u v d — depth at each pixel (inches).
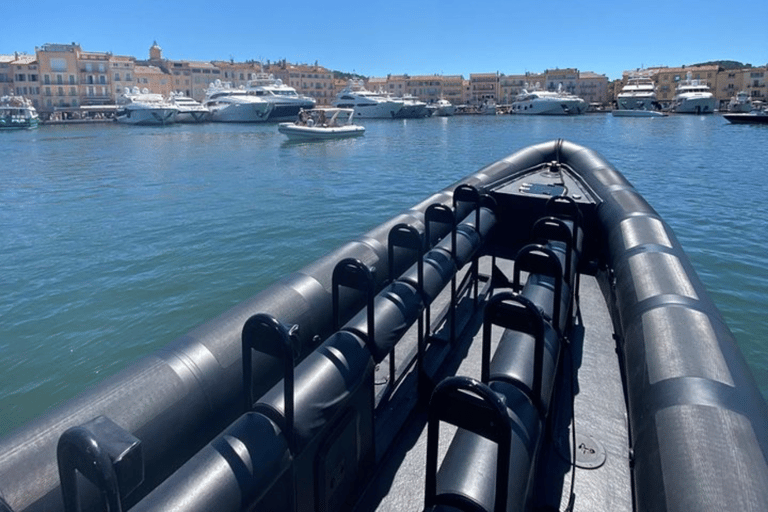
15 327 320.5
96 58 3484.3
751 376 94.3
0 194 768.9
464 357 143.4
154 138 1934.1
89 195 760.3
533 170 267.1
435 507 66.3
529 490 77.9
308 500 81.4
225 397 94.3
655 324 110.3
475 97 4854.8
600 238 194.4
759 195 716.7
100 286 385.4
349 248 144.4
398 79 4778.5
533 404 85.5
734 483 68.6
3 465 69.5
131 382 86.4
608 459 103.4
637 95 3292.3
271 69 4303.6
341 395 82.2
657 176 901.8
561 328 113.2
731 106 3344.0
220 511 62.6
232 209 659.4
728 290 373.7
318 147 1553.9
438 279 125.7
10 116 2490.2
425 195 757.3
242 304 112.0
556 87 4672.7
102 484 46.9
